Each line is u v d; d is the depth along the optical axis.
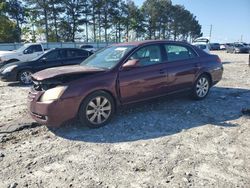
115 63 5.47
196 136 4.77
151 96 5.86
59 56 11.41
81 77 5.03
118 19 64.50
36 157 4.11
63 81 4.88
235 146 4.34
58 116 4.77
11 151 4.33
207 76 7.09
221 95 7.80
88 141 4.64
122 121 5.56
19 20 55.00
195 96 6.94
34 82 5.11
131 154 4.12
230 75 12.20
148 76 5.70
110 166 3.78
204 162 3.83
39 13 54.28
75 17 58.06
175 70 6.20
